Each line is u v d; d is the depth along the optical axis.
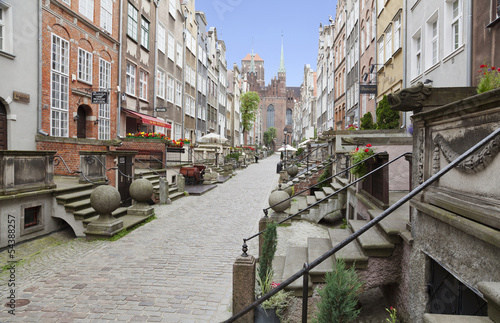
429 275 4.05
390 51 16.77
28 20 12.59
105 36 17.78
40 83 13.09
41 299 5.08
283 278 5.03
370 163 8.02
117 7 19.14
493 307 2.12
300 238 8.90
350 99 27.75
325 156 20.25
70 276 6.02
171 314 4.67
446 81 10.59
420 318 4.10
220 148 33.75
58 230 9.01
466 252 3.10
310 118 64.38
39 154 8.36
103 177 11.12
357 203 9.32
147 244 8.09
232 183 23.25
